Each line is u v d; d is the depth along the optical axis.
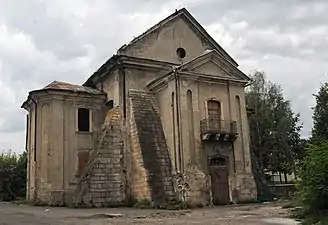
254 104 47.97
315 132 33.34
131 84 29.20
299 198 15.36
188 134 26.36
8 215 19.45
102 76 31.42
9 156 44.94
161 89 28.66
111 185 26.50
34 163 29.73
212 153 26.92
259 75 50.12
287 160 46.03
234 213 19.20
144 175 25.73
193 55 32.41
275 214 17.61
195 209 23.14
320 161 14.05
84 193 25.61
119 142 27.73
